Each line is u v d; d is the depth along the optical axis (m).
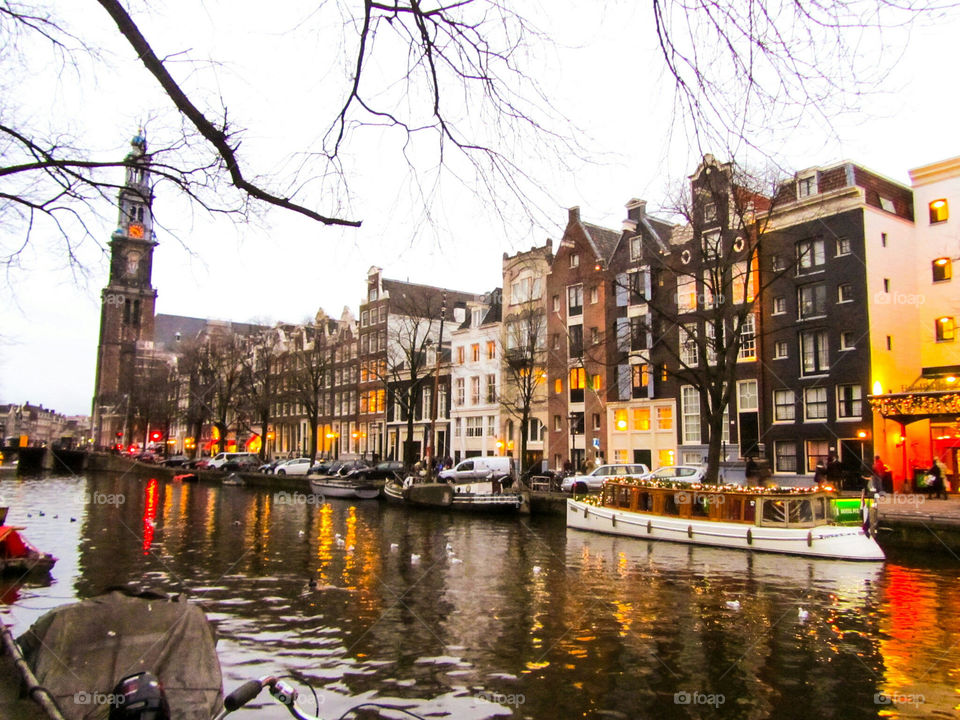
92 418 119.25
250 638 11.79
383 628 12.40
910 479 29.80
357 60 4.30
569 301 44.38
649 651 11.09
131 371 89.06
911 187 33.59
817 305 32.19
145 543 22.88
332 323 75.38
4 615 13.01
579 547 22.09
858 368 30.36
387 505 38.38
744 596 14.91
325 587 15.85
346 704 9.02
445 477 39.53
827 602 14.34
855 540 19.11
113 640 7.37
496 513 32.31
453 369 53.81
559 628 12.43
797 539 19.95
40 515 30.28
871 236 30.78
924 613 13.41
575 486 33.66
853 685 9.68
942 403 25.59
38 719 5.61
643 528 23.83
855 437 30.36
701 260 29.95
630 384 40.28
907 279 32.19
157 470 68.31
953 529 19.23
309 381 60.66
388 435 60.91
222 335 68.06
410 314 50.28
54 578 16.58
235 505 38.06
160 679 7.22
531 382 41.59
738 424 34.62
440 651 11.09
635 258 40.06
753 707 8.98
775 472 32.88
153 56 4.00
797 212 32.78
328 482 42.75
